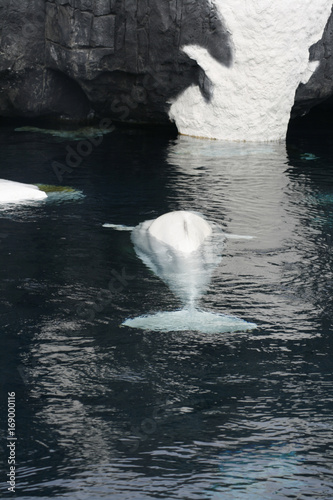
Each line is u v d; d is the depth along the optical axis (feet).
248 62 53.98
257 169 45.93
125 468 16.07
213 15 52.85
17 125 59.00
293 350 21.88
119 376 20.17
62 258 29.09
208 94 55.83
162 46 54.70
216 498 15.11
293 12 52.60
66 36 54.80
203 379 20.07
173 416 18.17
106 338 22.40
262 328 23.30
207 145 54.08
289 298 25.67
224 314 24.23
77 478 15.69
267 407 18.67
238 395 19.26
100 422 17.87
